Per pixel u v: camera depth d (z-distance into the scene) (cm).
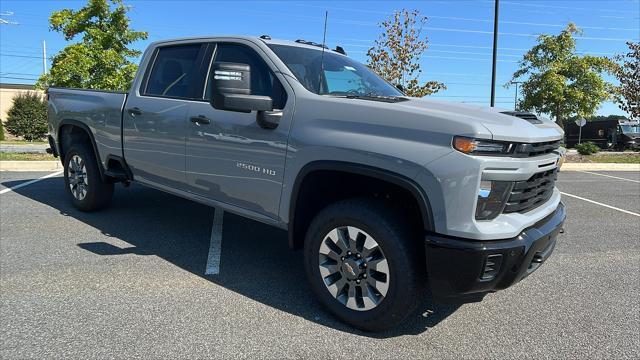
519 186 302
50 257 451
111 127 524
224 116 397
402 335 330
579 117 2681
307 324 338
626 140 3197
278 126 361
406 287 307
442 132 291
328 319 347
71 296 368
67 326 322
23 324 323
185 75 456
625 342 328
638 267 489
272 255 480
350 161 320
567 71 2591
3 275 404
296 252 491
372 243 317
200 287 394
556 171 361
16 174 927
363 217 317
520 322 356
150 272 422
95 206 596
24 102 2677
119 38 1345
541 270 474
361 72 454
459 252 285
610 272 471
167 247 491
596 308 384
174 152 447
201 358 290
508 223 296
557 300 399
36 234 520
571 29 2566
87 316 337
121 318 336
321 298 347
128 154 506
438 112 305
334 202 346
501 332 339
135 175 513
